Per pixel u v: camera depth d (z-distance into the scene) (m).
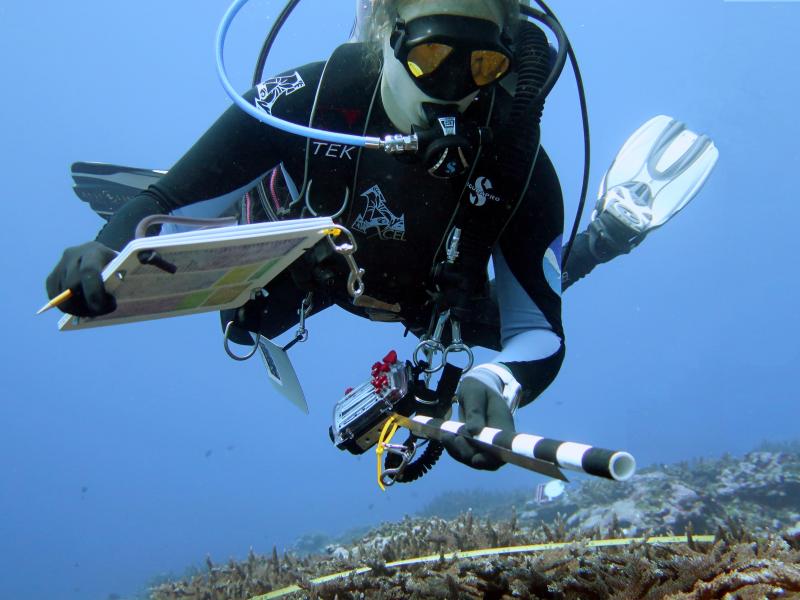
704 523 6.62
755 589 1.66
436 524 5.51
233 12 2.18
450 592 2.09
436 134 2.16
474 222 2.28
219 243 1.53
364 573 2.63
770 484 8.00
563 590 1.95
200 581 4.65
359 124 2.46
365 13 2.48
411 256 2.53
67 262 1.59
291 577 3.74
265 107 2.48
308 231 1.71
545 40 2.38
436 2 2.10
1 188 87.00
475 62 2.11
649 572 1.88
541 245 2.49
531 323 2.41
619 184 5.71
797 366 67.00
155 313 1.89
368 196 2.49
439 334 2.22
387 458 2.18
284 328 3.19
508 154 2.27
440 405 2.22
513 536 3.26
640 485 7.66
